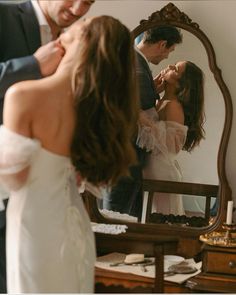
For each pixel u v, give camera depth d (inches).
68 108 51.7
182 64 85.5
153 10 88.2
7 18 64.8
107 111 50.9
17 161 49.5
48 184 52.6
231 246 75.7
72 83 51.4
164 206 86.4
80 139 51.7
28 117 49.9
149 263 77.5
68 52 53.6
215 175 85.2
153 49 85.8
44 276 52.9
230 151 86.4
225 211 84.1
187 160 86.0
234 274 74.8
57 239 53.1
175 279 72.7
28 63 57.5
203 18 86.2
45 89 50.8
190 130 85.8
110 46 50.6
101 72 50.2
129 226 86.3
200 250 83.5
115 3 89.3
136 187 86.8
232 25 85.4
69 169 54.2
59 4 64.6
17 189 51.9
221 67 86.2
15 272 53.4
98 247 64.7
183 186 86.1
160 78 86.0
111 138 51.9
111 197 86.9
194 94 85.4
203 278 73.9
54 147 52.1
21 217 52.3
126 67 52.5
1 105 61.2
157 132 86.3
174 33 85.4
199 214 85.4
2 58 64.5
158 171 86.5
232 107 84.7
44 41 67.1
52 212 52.9
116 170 53.9
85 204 86.8
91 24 51.8
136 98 54.7
